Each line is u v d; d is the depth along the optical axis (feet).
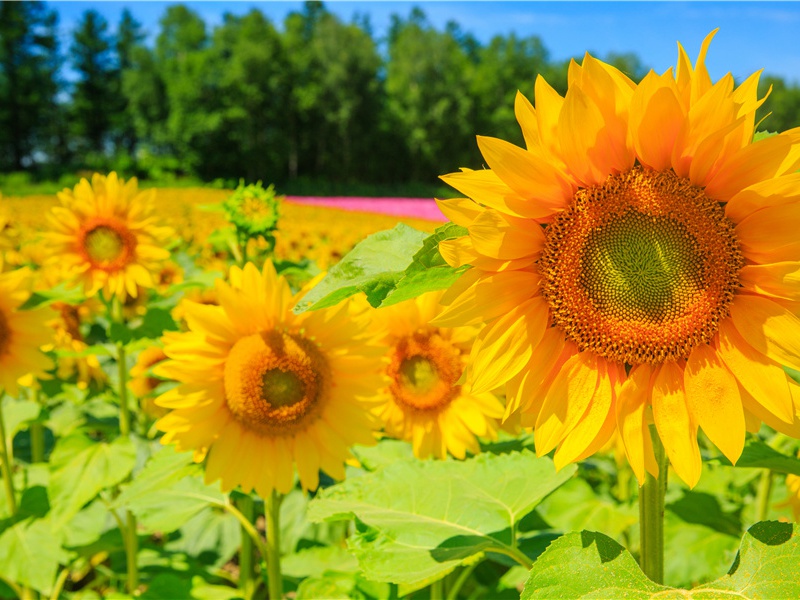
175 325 14.05
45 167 240.32
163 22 299.58
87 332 21.26
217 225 43.21
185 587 11.35
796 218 5.08
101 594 15.55
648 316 5.44
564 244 5.47
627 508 12.44
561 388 5.50
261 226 12.21
